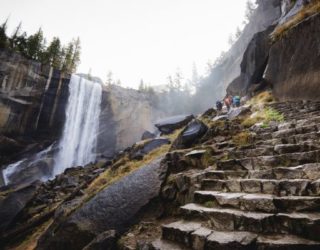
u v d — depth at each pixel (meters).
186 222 3.87
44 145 40.00
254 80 21.59
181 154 6.93
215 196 4.02
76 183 18.11
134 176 6.73
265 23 50.06
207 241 2.98
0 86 34.31
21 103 36.56
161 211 5.50
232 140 7.32
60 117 41.62
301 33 11.09
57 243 6.00
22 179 34.34
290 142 5.49
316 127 5.64
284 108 9.65
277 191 3.62
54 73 40.94
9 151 35.75
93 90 48.78
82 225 5.88
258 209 3.32
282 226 2.87
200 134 8.97
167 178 6.28
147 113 58.88
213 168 5.68
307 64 10.44
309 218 2.67
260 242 2.66
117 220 5.62
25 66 37.19
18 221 13.51
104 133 49.28
